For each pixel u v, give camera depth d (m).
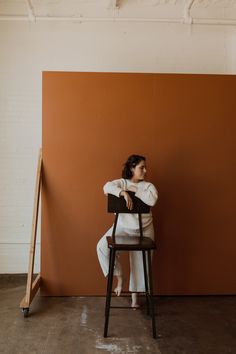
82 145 3.07
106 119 3.08
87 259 3.08
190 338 2.33
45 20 3.53
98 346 2.21
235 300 3.05
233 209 3.16
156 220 3.12
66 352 2.13
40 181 3.02
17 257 3.52
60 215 3.06
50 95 3.05
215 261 3.15
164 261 3.13
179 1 3.64
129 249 2.29
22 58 3.53
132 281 2.77
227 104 3.14
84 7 3.60
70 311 2.75
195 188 3.13
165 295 3.14
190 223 3.14
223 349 2.19
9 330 2.41
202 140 3.13
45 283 3.05
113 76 3.09
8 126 3.52
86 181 3.07
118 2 3.60
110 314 2.71
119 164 3.08
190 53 3.64
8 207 3.52
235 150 3.15
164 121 3.11
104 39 3.60
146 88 3.10
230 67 3.66
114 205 2.38
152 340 2.30
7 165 3.52
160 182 3.12
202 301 3.02
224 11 3.67
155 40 3.62
